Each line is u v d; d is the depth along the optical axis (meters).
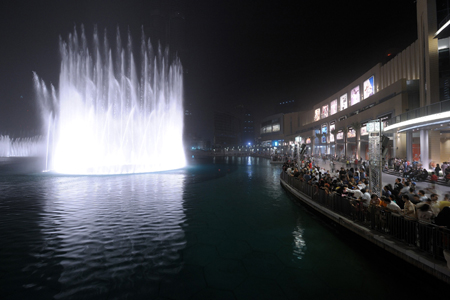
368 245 7.21
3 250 6.91
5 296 4.70
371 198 8.02
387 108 34.56
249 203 13.20
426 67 25.78
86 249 7.00
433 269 5.18
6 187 18.08
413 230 6.09
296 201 13.80
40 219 10.03
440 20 24.92
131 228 8.95
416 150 27.78
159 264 6.09
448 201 6.84
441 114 16.59
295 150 26.83
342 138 54.28
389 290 5.08
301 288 5.09
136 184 20.09
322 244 7.50
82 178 23.45
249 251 6.95
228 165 45.75
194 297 4.72
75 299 4.63
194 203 13.22
